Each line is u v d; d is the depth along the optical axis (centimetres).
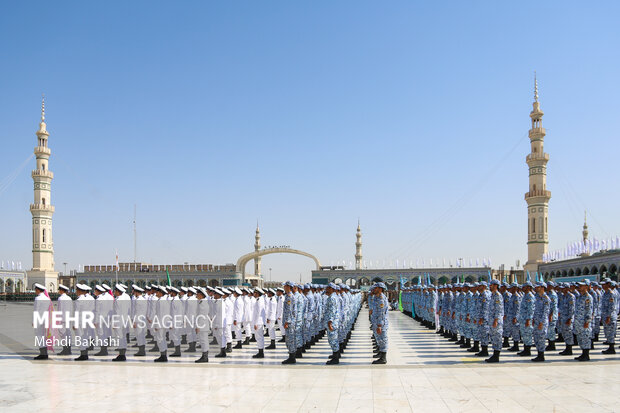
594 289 2506
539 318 1817
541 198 8744
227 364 1819
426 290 3553
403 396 1284
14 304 7912
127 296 1956
